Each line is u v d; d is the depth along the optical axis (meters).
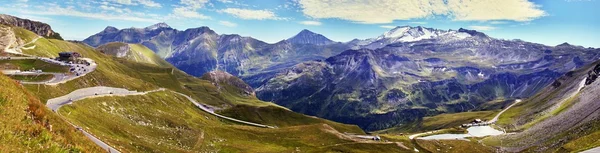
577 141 134.75
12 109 37.00
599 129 170.38
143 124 156.38
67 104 129.00
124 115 159.12
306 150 190.00
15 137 31.08
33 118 40.28
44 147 32.75
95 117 126.12
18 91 43.69
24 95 44.31
